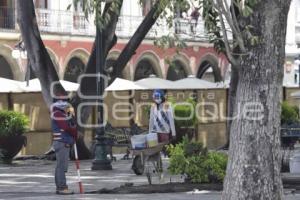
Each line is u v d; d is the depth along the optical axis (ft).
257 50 42.19
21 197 62.23
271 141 42.55
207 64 228.22
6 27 175.83
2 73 177.27
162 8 43.91
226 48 43.24
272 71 42.29
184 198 58.80
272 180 42.55
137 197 60.18
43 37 178.81
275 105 42.60
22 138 108.47
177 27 50.80
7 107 118.93
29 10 105.19
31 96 120.67
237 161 42.83
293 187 66.69
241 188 42.55
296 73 235.20
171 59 57.77
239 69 42.86
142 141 69.67
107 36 104.83
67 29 184.65
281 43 42.45
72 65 189.06
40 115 120.98
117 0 42.75
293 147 94.07
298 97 115.03
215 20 46.01
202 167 66.33
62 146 63.67
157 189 64.39
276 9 41.88
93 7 41.73
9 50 175.32
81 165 101.19
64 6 184.55
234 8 41.91
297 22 240.73
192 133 113.09
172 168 66.90
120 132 112.16
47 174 87.45
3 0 175.94
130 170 91.04
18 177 83.25
